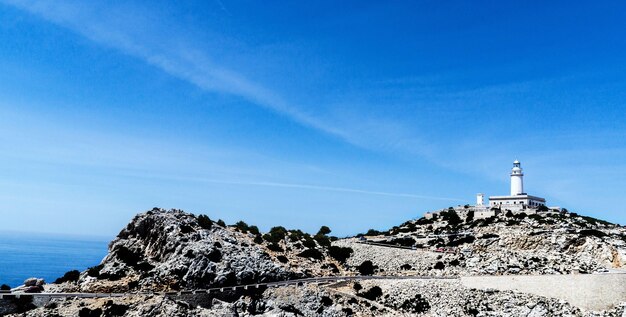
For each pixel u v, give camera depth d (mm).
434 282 137750
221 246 141375
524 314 117375
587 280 124125
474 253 167875
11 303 107062
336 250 175250
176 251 134875
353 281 142375
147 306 108188
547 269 140875
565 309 118438
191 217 157375
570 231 168625
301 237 190375
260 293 129750
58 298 111812
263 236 179750
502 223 199500
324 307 124438
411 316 121000
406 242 192250
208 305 120875
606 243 152750
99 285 121312
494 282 131750
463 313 120625
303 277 145125
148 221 151000
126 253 138500
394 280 142125
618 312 116500
